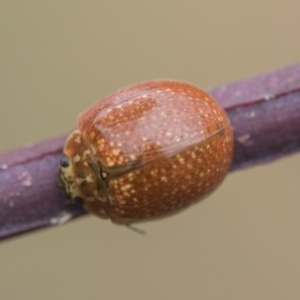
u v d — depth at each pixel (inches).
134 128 3.7
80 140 3.8
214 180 3.7
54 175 3.8
